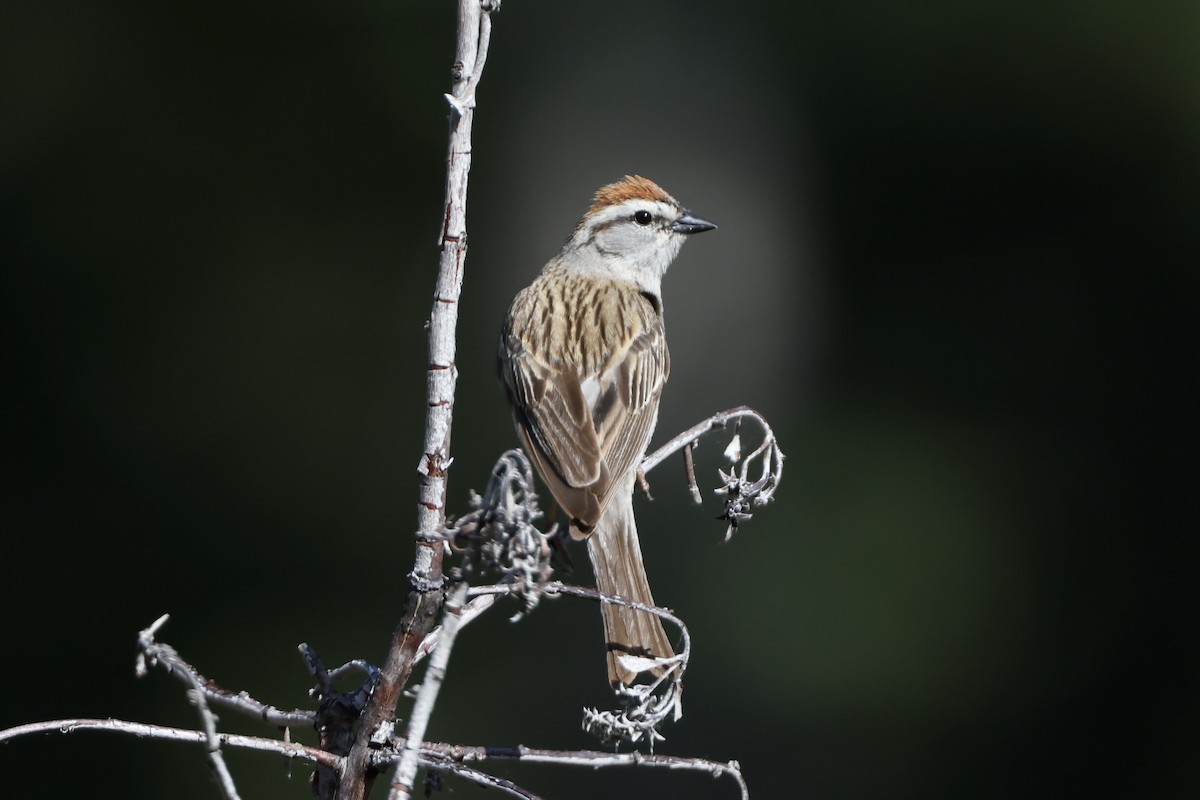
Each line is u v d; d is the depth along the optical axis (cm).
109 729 437
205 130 1494
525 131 1764
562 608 1276
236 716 1224
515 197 1747
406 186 1518
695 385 1702
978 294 1623
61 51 1488
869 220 1673
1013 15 1623
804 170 1714
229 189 1482
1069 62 1608
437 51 1552
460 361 1584
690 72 1772
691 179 1742
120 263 1433
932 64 1664
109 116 1480
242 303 1448
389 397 1436
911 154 1666
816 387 1653
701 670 1328
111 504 1347
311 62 1530
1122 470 1510
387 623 1324
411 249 1496
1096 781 1343
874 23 1694
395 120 1531
